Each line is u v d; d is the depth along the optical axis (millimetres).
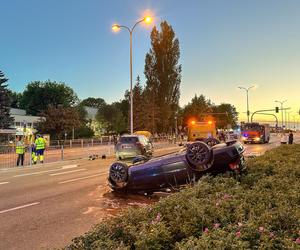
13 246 5688
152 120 67000
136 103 72625
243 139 50844
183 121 104125
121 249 3434
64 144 40844
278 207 4859
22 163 21734
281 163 10430
